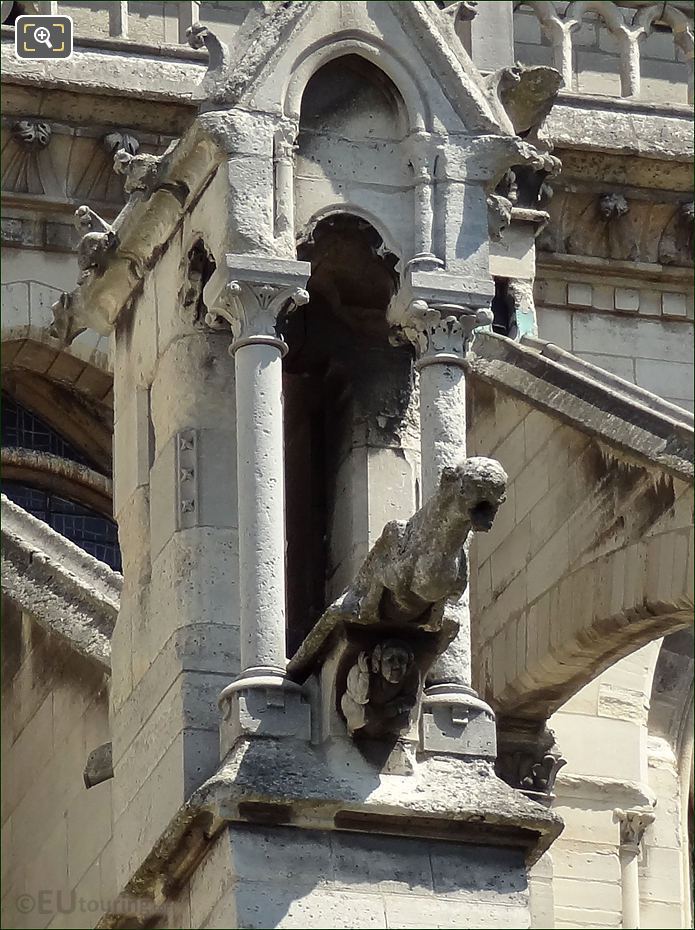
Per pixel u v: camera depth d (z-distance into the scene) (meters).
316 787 28.75
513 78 31.47
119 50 40.81
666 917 38.34
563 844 38.06
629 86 42.91
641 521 33.31
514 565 35.28
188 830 29.03
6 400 40.72
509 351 36.03
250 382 30.00
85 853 31.27
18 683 32.97
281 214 30.41
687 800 39.41
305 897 28.52
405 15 31.19
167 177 31.12
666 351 41.84
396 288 31.00
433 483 30.20
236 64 30.77
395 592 28.36
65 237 40.41
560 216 41.66
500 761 35.12
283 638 29.53
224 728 29.41
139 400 31.80
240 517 29.83
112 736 31.23
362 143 30.92
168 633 30.48
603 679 38.69
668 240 42.03
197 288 31.00
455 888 28.88
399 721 29.05
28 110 40.28
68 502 41.00
